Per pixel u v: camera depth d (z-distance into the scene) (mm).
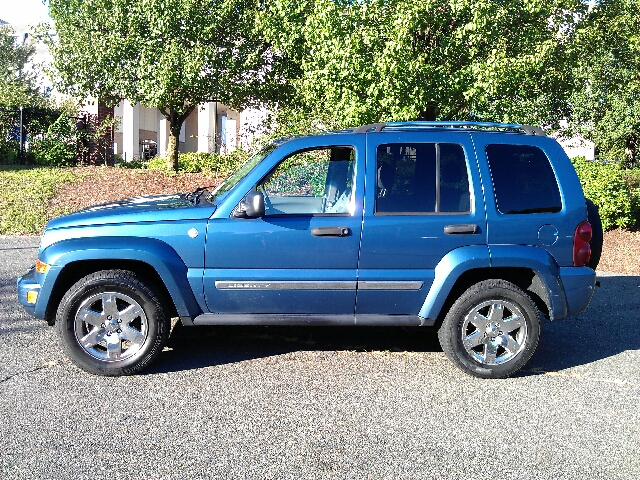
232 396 4398
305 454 3588
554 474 3434
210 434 3809
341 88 9844
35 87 23359
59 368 4852
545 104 11594
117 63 14203
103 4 14023
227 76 14008
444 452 3656
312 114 13227
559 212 4871
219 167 17078
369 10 9273
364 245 4719
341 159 4902
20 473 3299
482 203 4801
